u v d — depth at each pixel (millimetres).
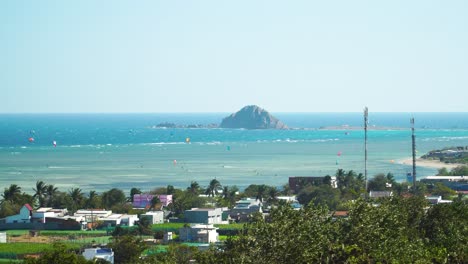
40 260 145750
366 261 111938
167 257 144000
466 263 132500
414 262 116562
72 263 145875
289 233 109875
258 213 118438
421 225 145875
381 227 117875
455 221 144625
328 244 111625
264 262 107375
